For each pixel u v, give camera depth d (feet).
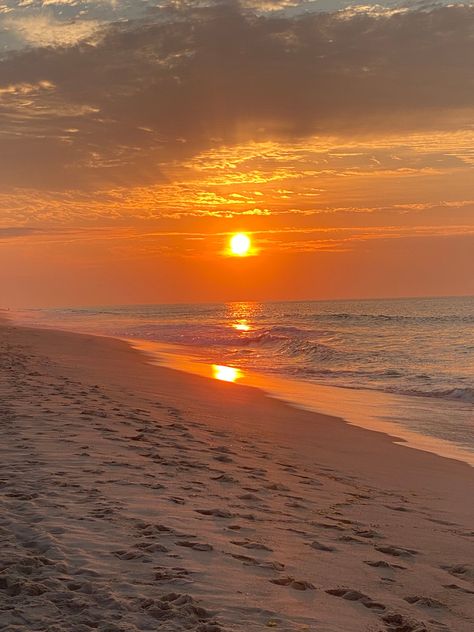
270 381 79.15
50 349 110.52
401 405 60.90
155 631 13.44
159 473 28.37
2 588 15.38
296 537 21.24
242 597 15.71
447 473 35.06
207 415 49.88
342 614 15.33
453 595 17.35
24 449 31.30
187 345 139.44
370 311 334.85
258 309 478.59
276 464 33.88
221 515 22.81
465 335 149.07
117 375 75.05
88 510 21.94
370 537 22.30
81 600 14.71
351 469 34.99
